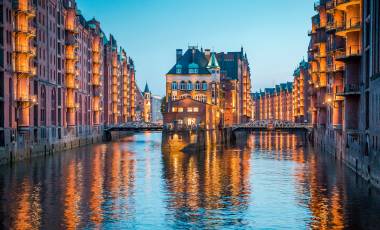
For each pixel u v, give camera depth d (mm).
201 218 42156
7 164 79250
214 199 50000
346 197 50000
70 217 42219
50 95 106812
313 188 55844
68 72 121562
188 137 110562
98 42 156875
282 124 153875
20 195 51844
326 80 112562
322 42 112438
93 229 38656
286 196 51312
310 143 142000
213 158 93250
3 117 78250
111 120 186250
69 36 122125
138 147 127500
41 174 68062
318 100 120688
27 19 87125
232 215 43219
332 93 94688
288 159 89938
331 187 56125
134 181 61906
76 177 65375
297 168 74938
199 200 49500
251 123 176000
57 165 79688
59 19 116188
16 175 66875
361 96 64688
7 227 38969
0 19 78625
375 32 55656
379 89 51219
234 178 64562
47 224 39969
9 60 81375
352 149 70125
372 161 55469
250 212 44281
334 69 86375
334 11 84062
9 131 80938
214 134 136500
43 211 44375
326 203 47438
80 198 50344
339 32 69812
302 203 47688
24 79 86188
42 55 101812
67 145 118812
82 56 140500
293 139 172875
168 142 110312
